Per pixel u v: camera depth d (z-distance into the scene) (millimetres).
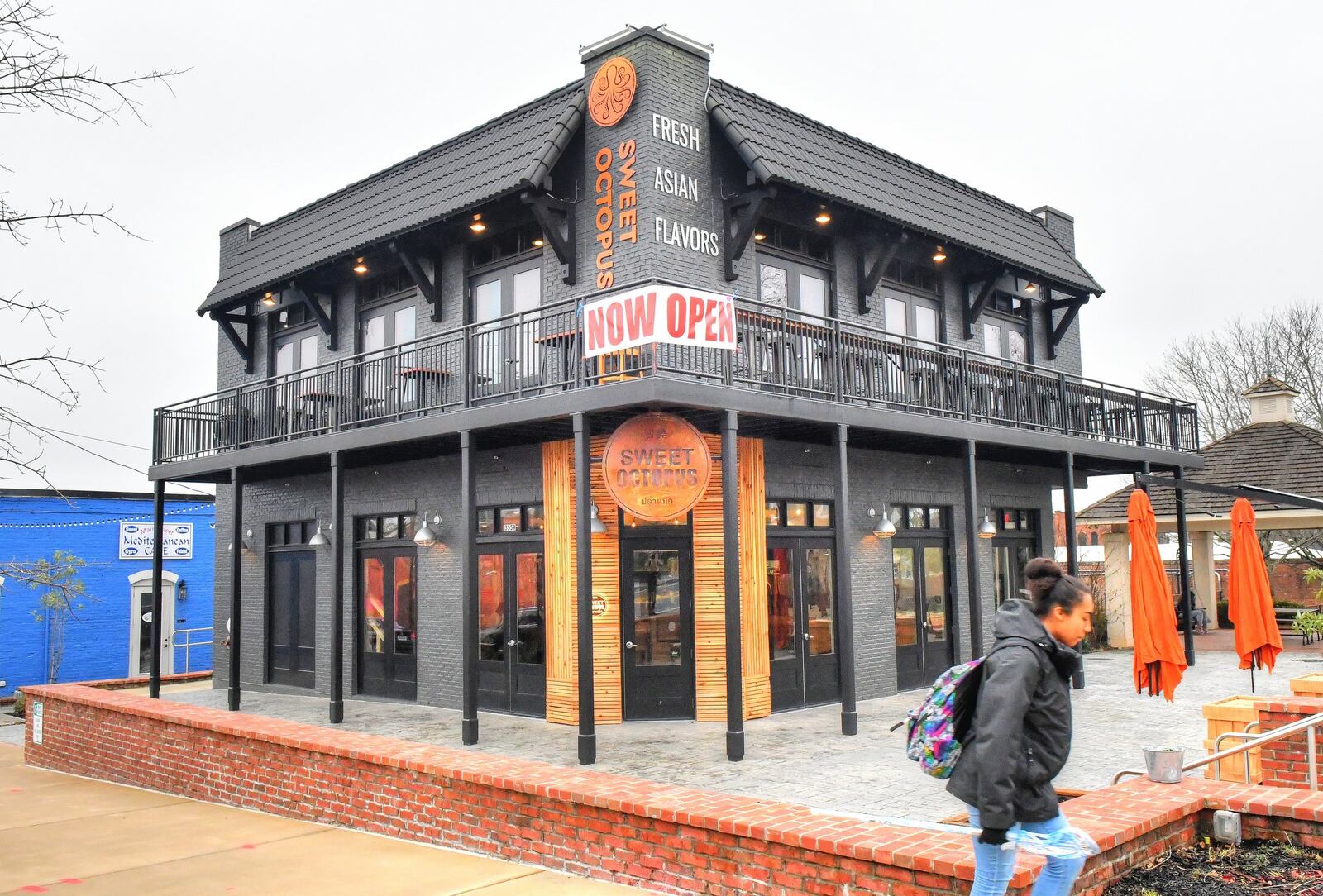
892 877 4949
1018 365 15750
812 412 11789
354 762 8109
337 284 17094
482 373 14492
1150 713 12656
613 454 11312
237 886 6664
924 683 15875
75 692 12492
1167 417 19766
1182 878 5285
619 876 6215
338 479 13867
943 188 17031
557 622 13039
